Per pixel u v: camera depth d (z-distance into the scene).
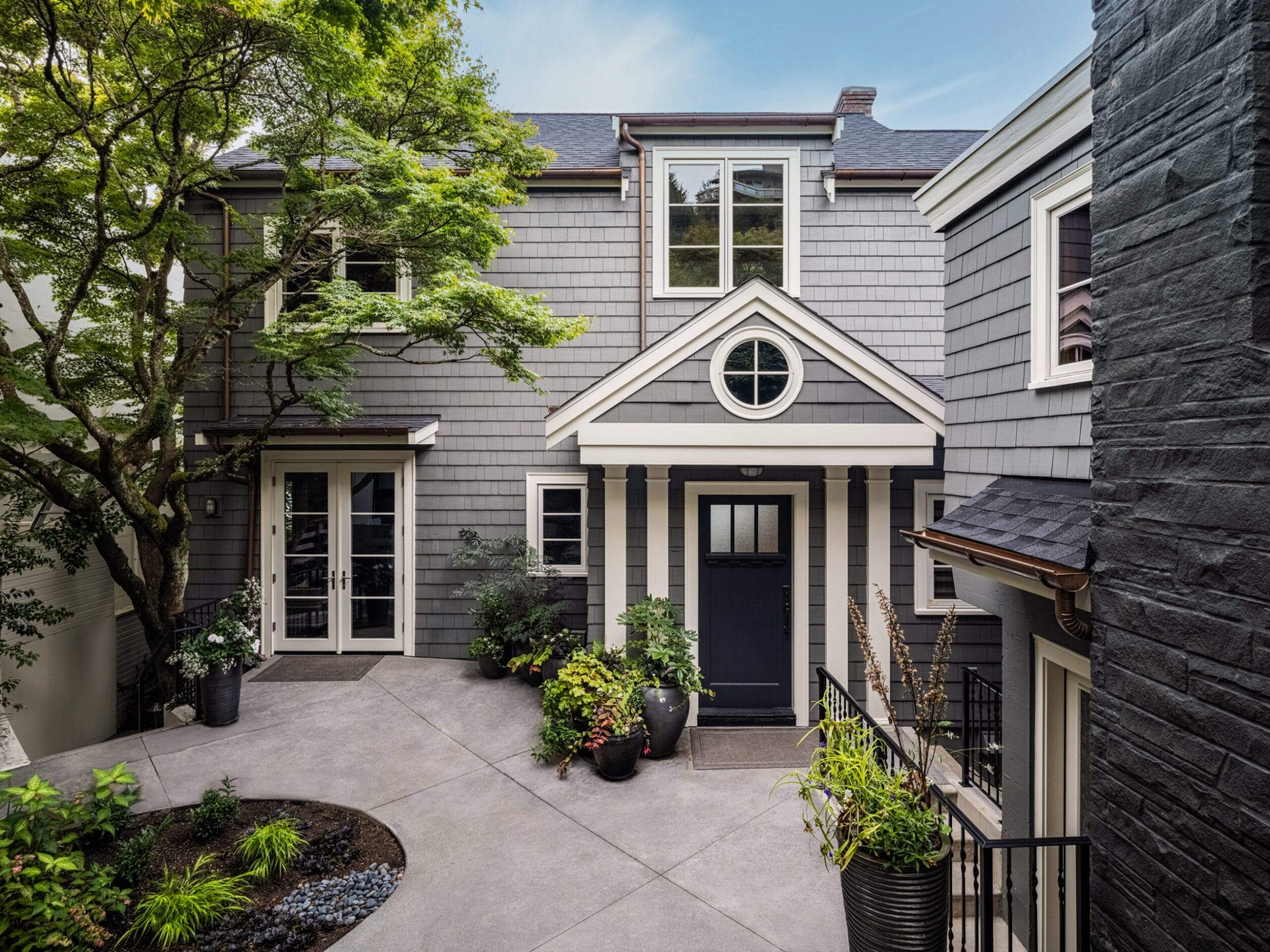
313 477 8.30
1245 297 1.65
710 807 4.81
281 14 5.41
